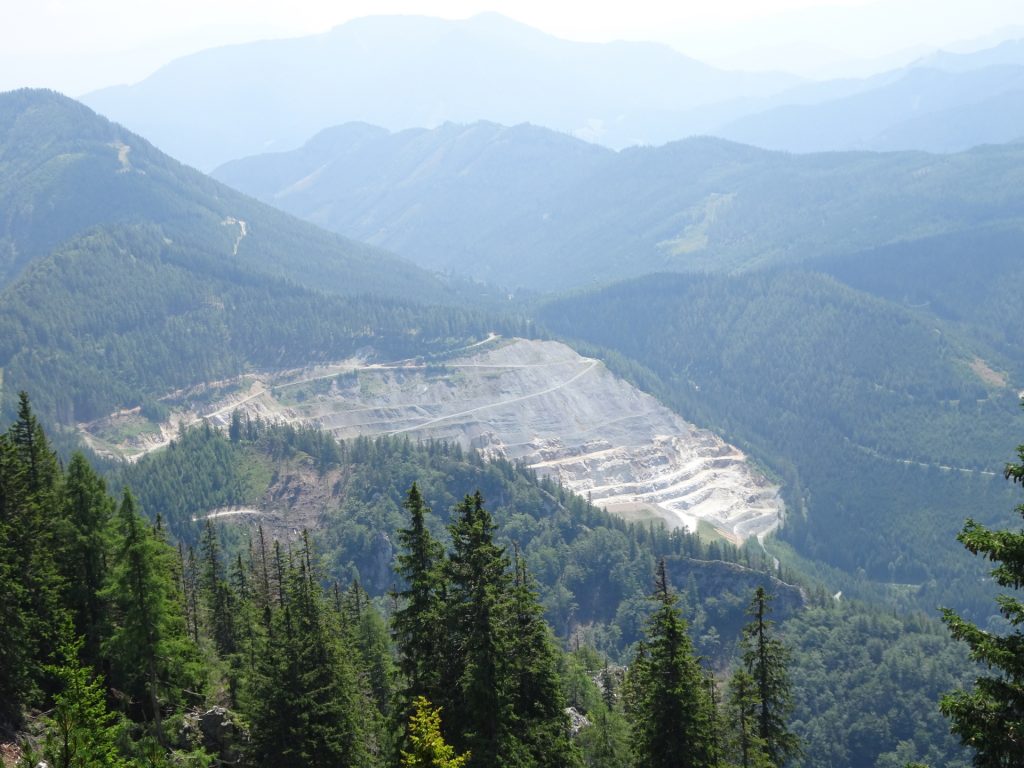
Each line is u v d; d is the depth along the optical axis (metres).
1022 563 43.72
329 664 75.38
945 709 45.22
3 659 75.50
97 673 84.38
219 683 98.19
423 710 50.50
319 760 72.44
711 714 77.00
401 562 66.75
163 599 79.06
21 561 81.25
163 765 70.94
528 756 63.75
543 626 69.88
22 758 54.44
